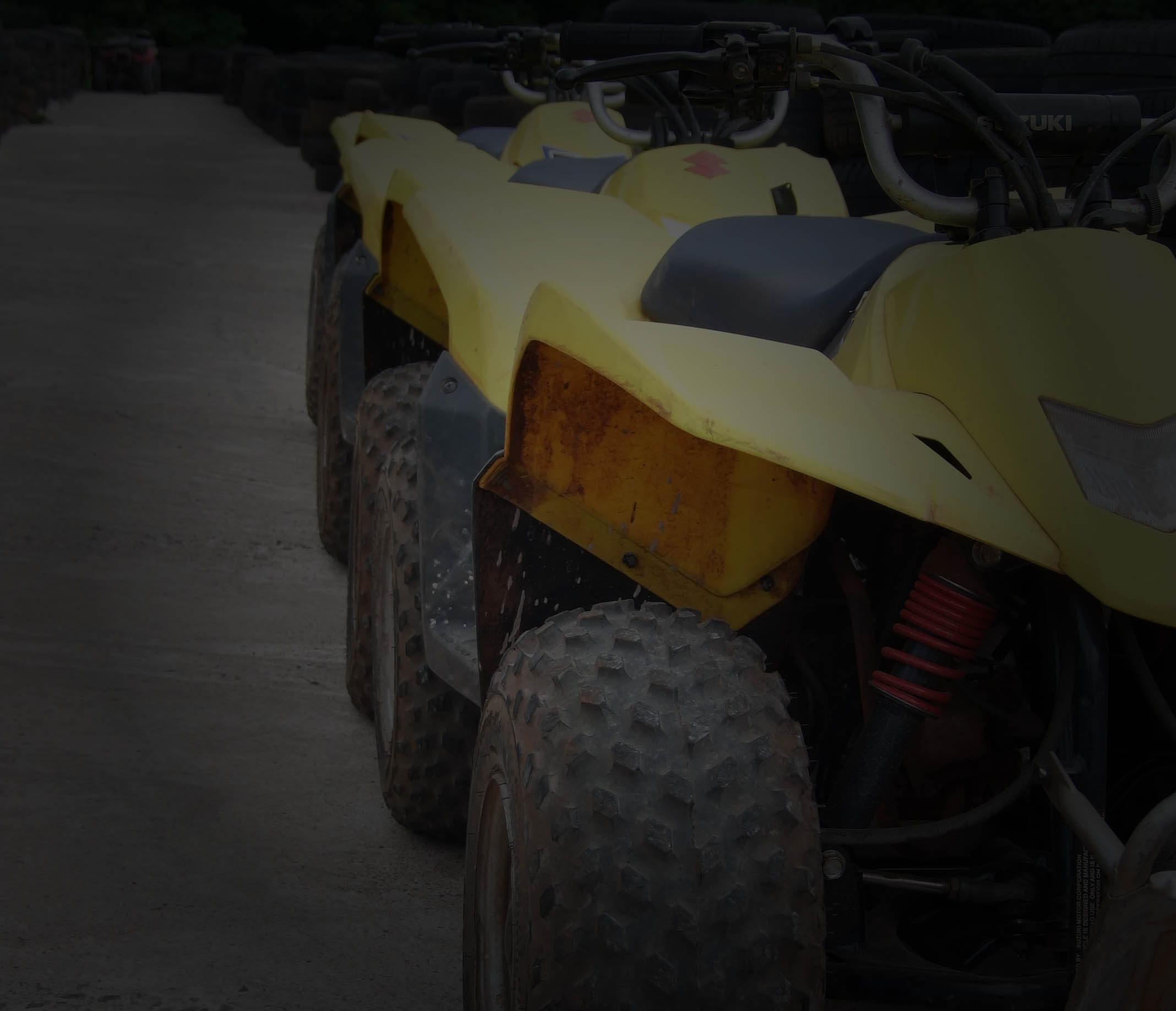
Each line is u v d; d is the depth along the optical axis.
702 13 5.15
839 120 4.46
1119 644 1.86
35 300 7.93
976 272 1.72
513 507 1.88
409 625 2.42
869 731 1.70
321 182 14.88
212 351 6.93
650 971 1.40
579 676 1.57
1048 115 1.99
